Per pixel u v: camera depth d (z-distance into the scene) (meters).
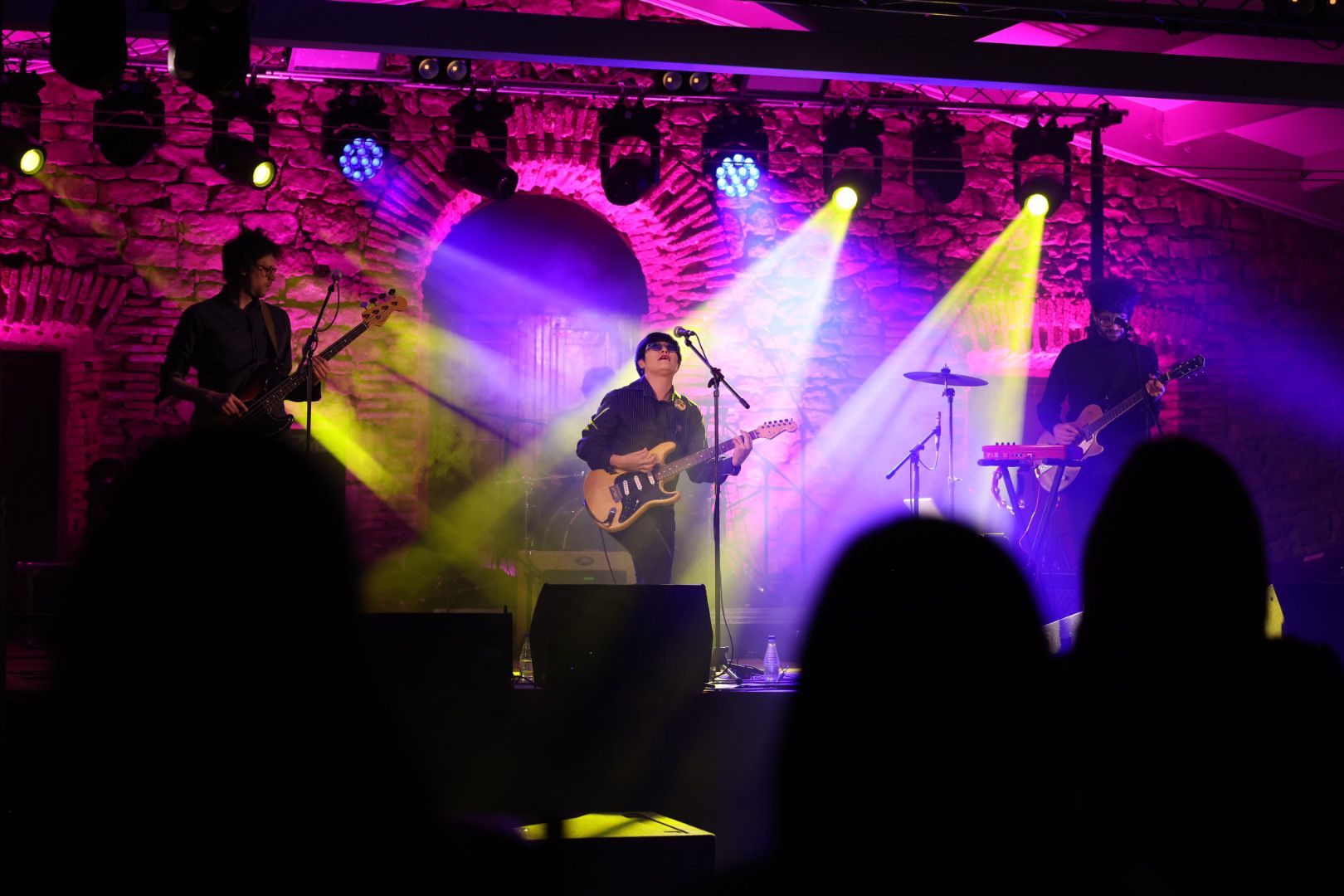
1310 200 9.14
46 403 7.86
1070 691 1.78
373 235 8.05
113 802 1.17
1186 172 9.02
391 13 6.12
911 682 1.42
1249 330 9.22
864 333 8.70
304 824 1.19
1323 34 6.49
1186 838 1.78
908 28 6.79
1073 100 8.71
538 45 6.25
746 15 8.02
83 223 7.73
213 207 7.92
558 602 4.30
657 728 4.34
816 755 1.41
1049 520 6.55
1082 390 6.64
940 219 8.84
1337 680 1.80
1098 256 8.49
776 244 8.62
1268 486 9.17
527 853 1.82
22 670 5.50
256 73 7.66
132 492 1.08
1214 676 1.78
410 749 1.24
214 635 1.10
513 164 8.20
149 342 7.80
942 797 1.43
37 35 7.29
